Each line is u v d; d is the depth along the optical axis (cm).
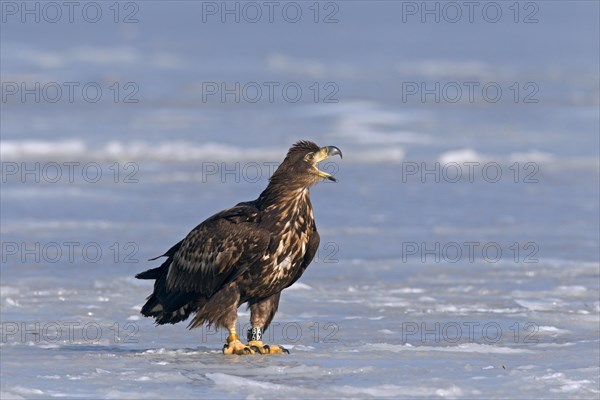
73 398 793
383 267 1530
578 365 921
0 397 789
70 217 1939
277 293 992
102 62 6644
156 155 2852
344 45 8588
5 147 2853
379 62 6844
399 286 1390
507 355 970
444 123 3644
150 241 1728
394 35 9856
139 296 1315
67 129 3384
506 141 3195
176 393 810
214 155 2872
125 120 3656
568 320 1165
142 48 8075
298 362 935
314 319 1178
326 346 1027
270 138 3247
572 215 2009
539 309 1234
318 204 2131
